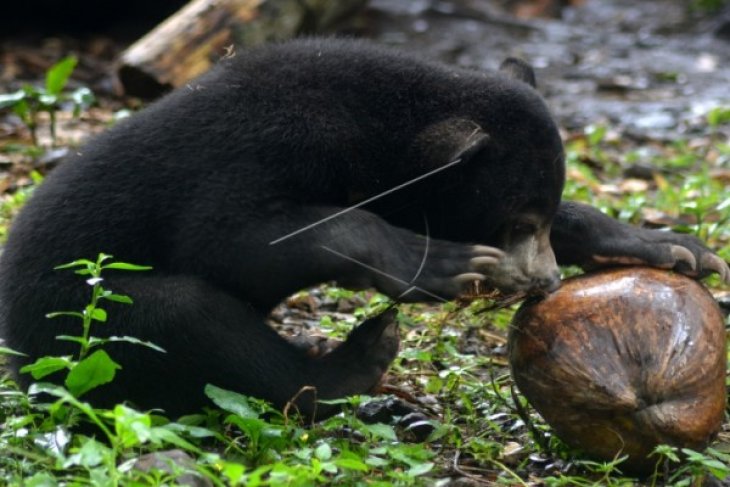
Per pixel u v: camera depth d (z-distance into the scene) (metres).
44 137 17.64
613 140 20.98
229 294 9.12
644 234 10.52
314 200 9.36
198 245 9.02
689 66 28.56
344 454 7.64
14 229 9.63
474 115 9.95
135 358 8.96
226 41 19.14
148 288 9.05
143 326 8.95
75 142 17.09
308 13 20.55
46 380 9.05
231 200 9.00
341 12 21.73
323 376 9.21
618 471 8.23
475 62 27.39
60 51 23.83
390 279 9.09
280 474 7.00
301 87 9.57
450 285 9.20
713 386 8.17
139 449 8.02
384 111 9.82
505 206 9.97
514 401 8.99
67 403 8.09
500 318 11.91
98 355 7.86
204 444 8.68
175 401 9.05
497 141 9.93
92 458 6.77
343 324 11.55
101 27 25.62
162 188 9.23
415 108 9.91
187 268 9.11
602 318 8.27
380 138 9.77
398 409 9.50
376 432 8.21
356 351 9.38
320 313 12.30
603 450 8.28
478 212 10.02
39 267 9.26
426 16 29.95
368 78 9.86
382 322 9.48
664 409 8.05
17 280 9.30
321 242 8.95
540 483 8.41
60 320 9.10
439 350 10.84
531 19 32.06
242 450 8.30
